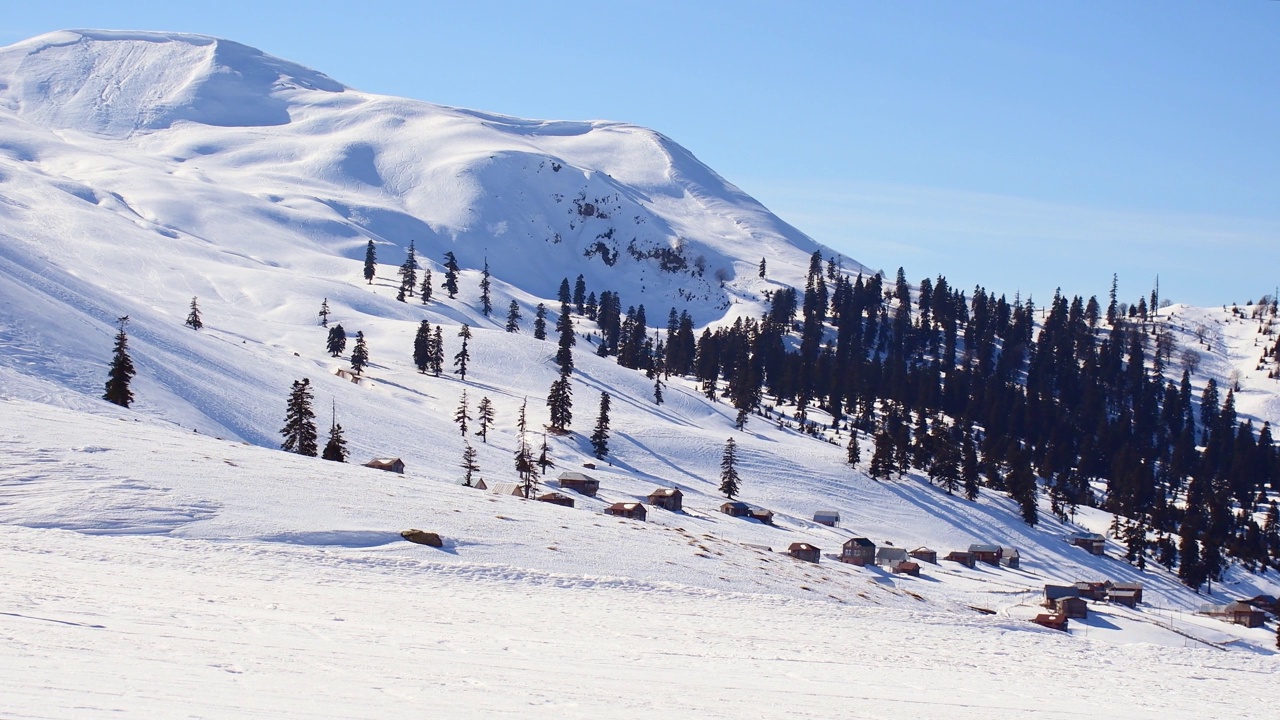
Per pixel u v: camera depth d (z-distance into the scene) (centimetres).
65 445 5256
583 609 3750
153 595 2720
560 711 1752
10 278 11194
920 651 3550
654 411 17825
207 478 5244
